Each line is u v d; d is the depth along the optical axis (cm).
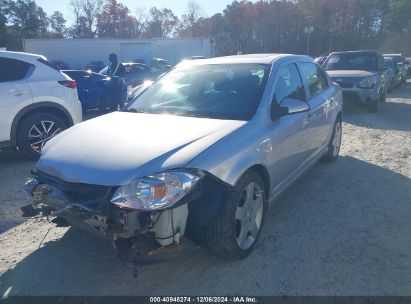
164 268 316
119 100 1120
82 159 287
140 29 8375
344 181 516
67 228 387
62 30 8388
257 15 7144
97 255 338
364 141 745
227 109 358
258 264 320
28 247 352
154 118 358
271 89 373
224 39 7594
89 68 2652
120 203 256
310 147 460
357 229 380
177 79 430
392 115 1064
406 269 312
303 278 301
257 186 331
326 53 6119
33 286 296
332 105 539
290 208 432
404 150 670
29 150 620
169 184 260
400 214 414
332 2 6556
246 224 323
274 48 7225
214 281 299
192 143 291
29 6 7538
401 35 6328
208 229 296
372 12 6644
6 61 593
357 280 298
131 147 290
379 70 1164
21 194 483
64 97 646
